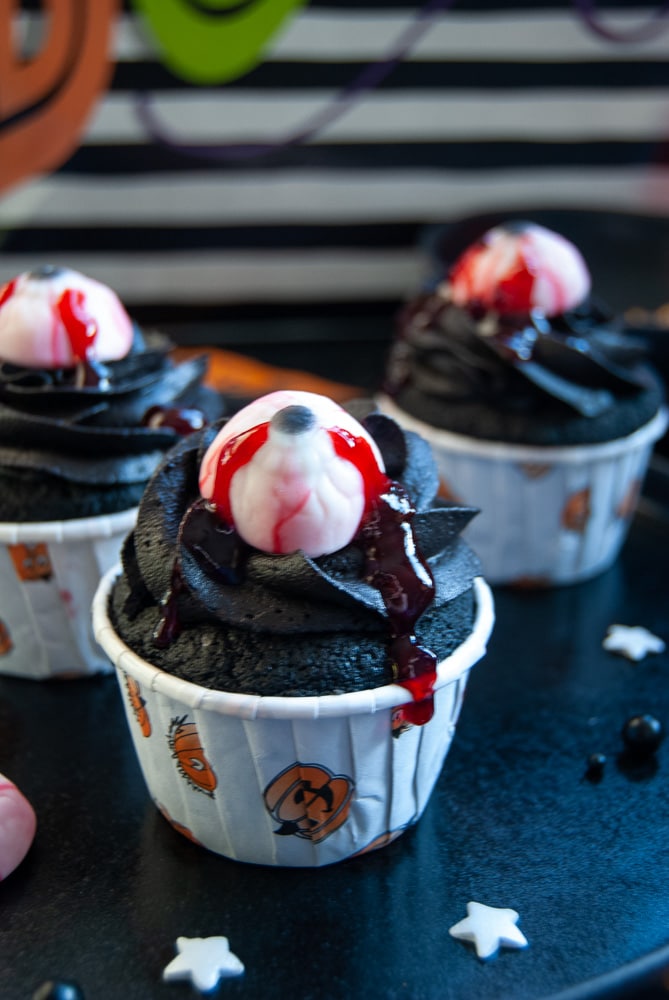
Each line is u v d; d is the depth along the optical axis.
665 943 0.22
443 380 0.32
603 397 0.32
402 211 0.44
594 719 0.28
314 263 0.44
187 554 0.22
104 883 0.24
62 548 0.27
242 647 0.22
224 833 0.24
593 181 0.45
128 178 0.41
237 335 0.45
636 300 0.41
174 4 0.39
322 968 0.22
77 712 0.28
